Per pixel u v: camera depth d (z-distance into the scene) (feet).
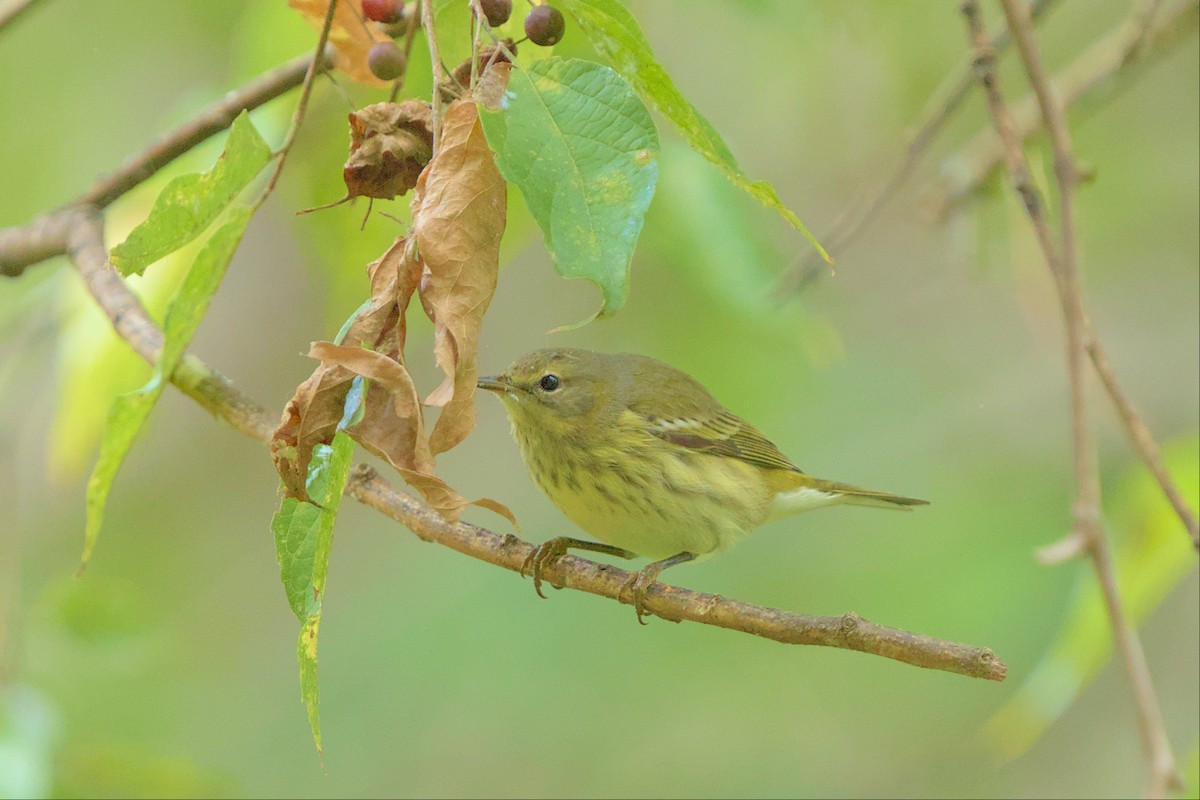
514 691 41.93
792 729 44.04
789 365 38.24
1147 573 26.18
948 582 40.88
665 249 30.86
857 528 44.01
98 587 28.12
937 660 15.15
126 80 41.91
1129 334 47.78
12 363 32.83
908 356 48.60
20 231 25.46
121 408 12.59
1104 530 20.62
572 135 12.76
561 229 12.43
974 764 43.62
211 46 41.83
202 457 50.29
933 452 45.96
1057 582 40.01
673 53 40.24
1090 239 46.06
